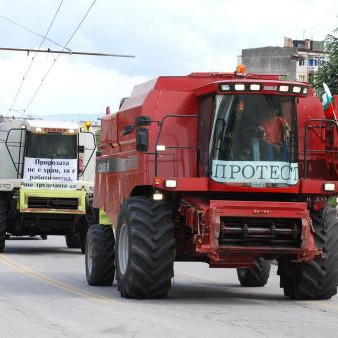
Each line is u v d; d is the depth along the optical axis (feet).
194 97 50.14
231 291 57.36
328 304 48.42
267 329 37.22
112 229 59.26
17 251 100.12
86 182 96.78
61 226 99.40
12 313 42.42
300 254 47.57
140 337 34.63
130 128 49.65
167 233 48.06
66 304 46.42
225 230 46.52
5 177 97.81
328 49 119.03
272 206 46.93
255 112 48.44
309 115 51.34
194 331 36.29
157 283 48.08
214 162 48.03
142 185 49.83
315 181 48.60
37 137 98.07
